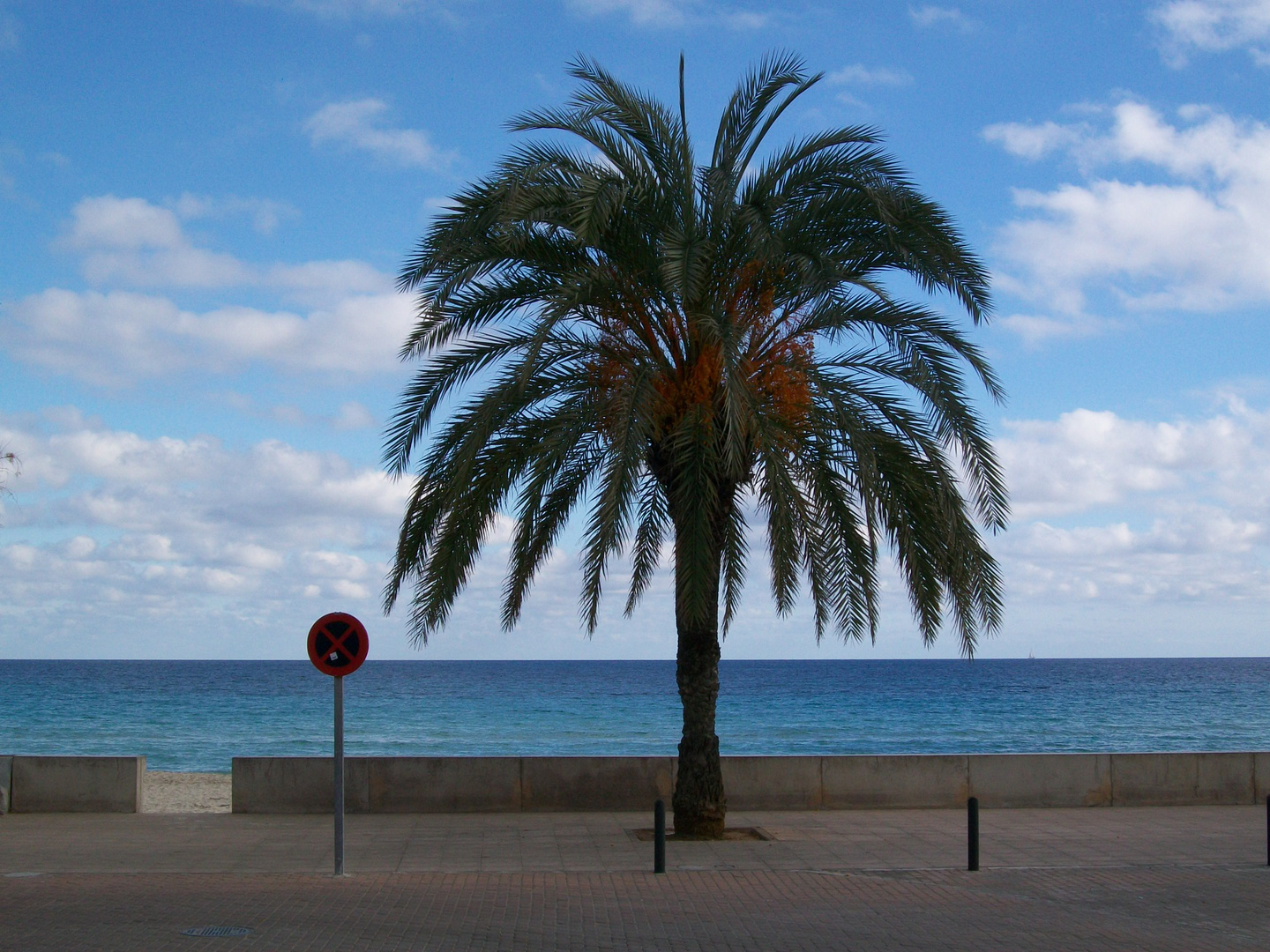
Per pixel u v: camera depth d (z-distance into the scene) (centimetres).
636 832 1432
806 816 1566
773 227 1334
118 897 1041
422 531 1405
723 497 1374
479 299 1377
